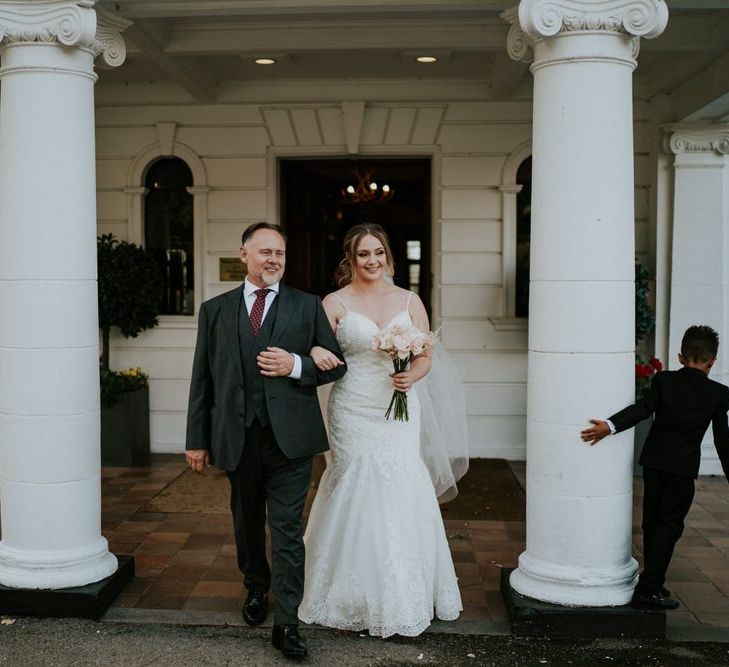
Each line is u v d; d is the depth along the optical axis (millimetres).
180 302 7789
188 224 7727
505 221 7449
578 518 3998
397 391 3861
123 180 7586
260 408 3750
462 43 5992
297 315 3842
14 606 4141
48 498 4195
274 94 7453
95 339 4352
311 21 5949
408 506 3916
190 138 7543
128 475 6879
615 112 3941
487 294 7527
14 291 4176
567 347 3984
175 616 4141
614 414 3977
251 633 3979
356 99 7410
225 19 5918
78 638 3928
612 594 3965
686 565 4930
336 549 4012
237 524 4008
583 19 3852
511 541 5328
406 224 9969
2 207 4199
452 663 3699
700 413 3900
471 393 7547
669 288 7223
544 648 3854
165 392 7641
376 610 3869
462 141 7465
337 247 9164
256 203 7547
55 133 4141
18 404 4191
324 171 8578
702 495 6453
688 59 6215
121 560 4559
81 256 4242
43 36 4078
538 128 4062
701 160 7000
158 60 6156
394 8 4430
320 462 7395
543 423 4062
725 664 3711
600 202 3938
